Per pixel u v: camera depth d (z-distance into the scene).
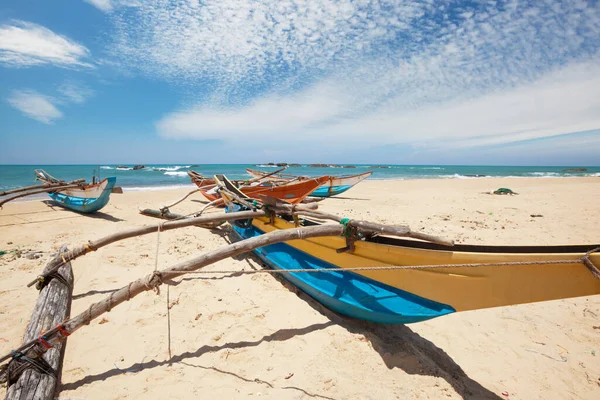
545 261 2.64
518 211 11.74
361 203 14.59
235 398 2.76
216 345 3.47
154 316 3.99
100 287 4.80
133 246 6.82
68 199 11.67
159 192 18.95
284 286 4.84
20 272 5.24
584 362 3.47
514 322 4.28
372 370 3.11
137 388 2.86
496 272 2.91
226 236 7.86
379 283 3.66
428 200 15.65
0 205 9.30
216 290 4.71
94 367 3.12
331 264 4.23
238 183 10.48
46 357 3.02
